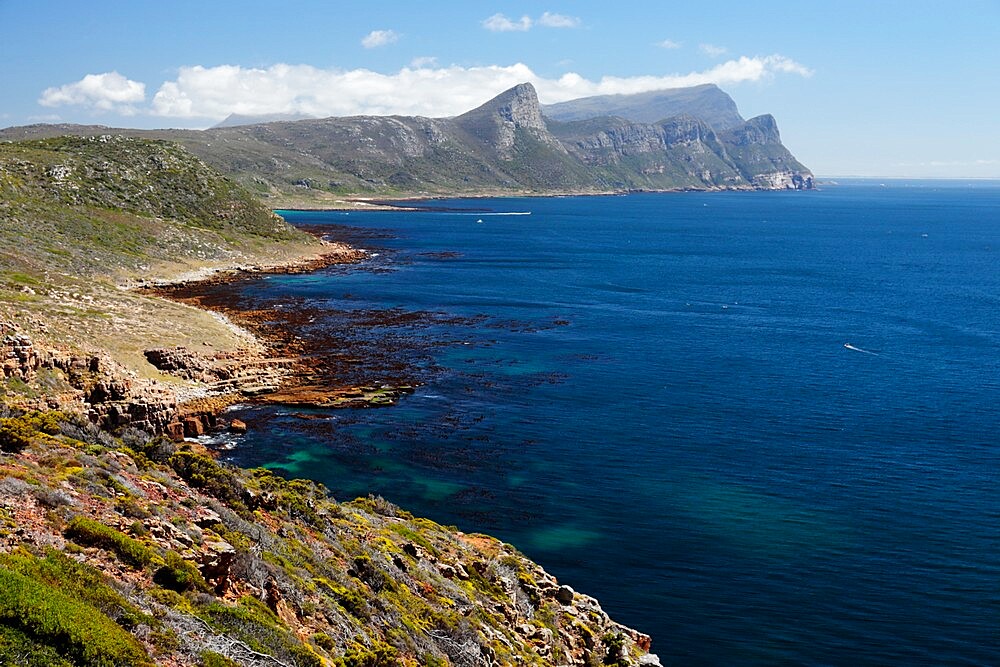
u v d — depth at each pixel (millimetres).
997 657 30453
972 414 60750
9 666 11719
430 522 34250
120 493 19609
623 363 76375
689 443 53812
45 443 21359
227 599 17203
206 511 21156
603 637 28297
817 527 41062
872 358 79688
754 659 30281
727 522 41625
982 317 103938
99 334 60625
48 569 14289
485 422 57688
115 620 14070
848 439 54875
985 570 36750
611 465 49562
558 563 37094
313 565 21391
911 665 30062
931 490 45969
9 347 46594
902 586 35375
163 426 51906
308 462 49312
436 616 22234
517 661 22578
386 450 51594
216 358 65500
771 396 65438
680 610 33469
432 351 79188
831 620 32781
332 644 17719
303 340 80812
